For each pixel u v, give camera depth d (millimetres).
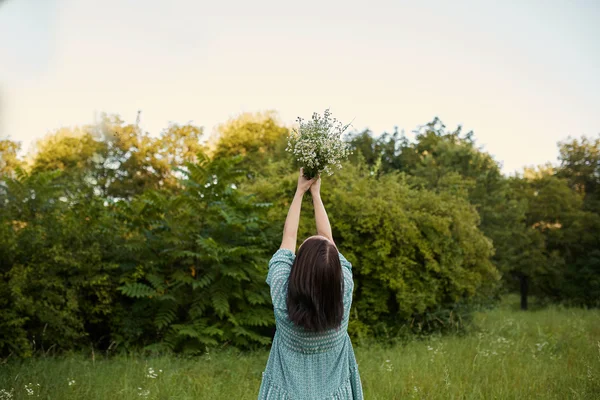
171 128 22703
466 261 9508
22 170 7625
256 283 7988
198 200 7965
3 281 6809
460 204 9953
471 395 4668
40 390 4844
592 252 20578
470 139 21969
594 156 26344
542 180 24078
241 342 7461
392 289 8773
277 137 23484
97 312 7391
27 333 6980
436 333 8867
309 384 2426
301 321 2334
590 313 13391
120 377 5289
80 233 7375
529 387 4977
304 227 8445
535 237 20625
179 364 6297
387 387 5016
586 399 4730
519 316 12023
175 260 7953
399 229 8805
